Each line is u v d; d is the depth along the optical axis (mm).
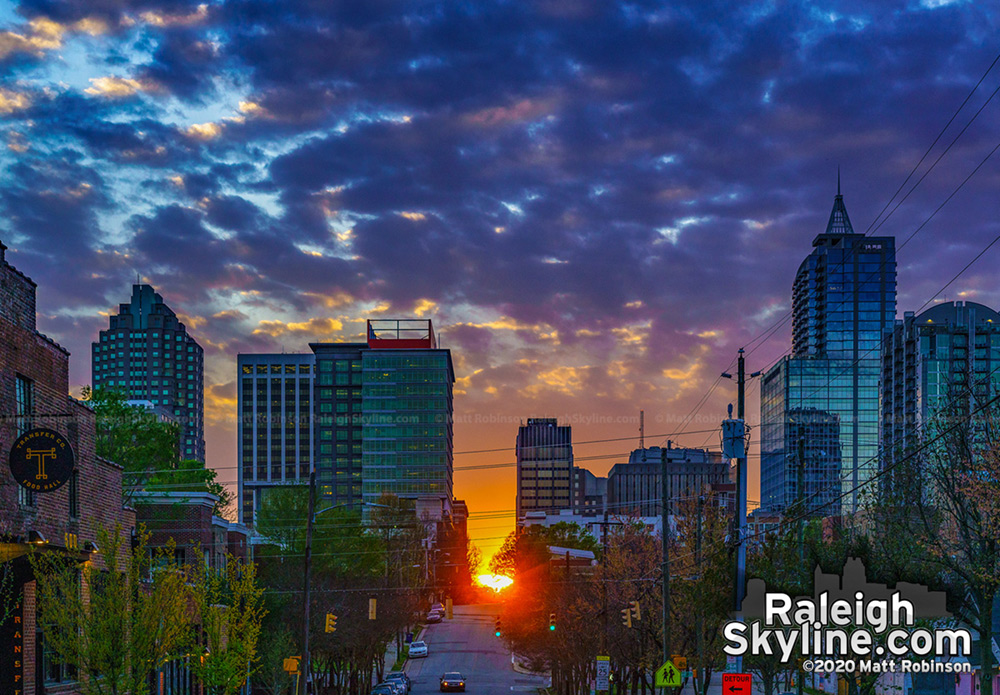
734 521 44594
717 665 55156
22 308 33844
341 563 80312
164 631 32406
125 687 31031
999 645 53500
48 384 36156
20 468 30109
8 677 32156
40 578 30750
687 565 52906
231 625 42938
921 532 38469
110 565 31750
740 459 41062
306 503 77312
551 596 79312
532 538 129125
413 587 112500
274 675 63219
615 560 63438
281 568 71688
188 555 58312
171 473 89062
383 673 112250
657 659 56094
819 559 40125
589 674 82125
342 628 73438
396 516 143375
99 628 30844
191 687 53594
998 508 33906
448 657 132875
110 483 42531
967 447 35781
